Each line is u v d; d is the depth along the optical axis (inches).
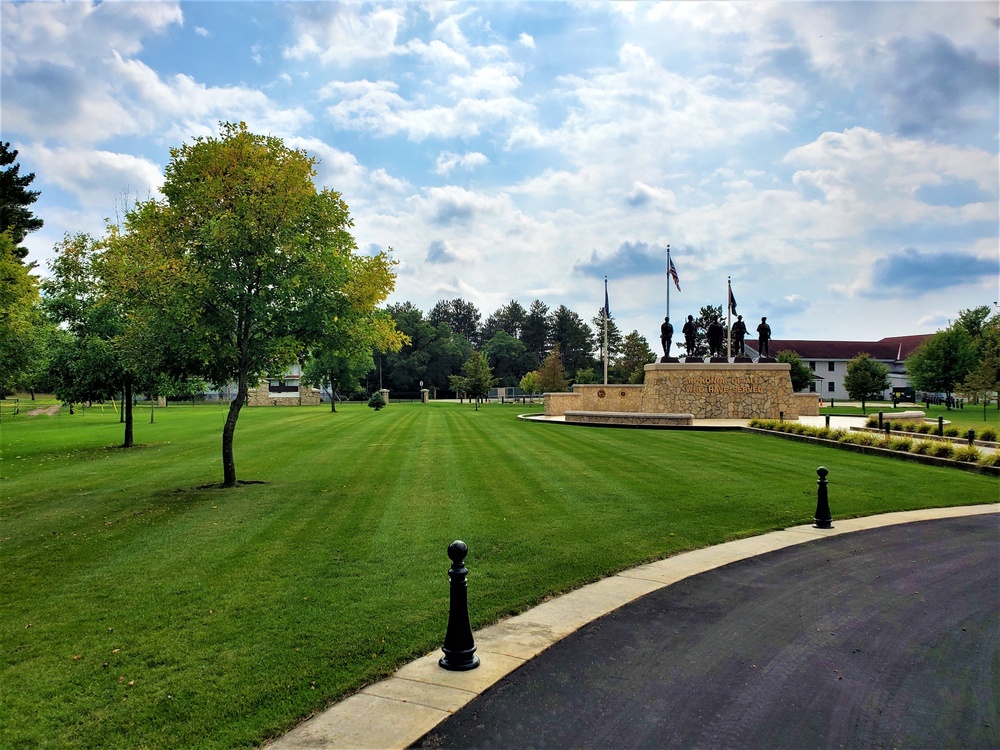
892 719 171.8
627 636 224.4
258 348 505.0
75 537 360.8
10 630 228.8
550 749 156.2
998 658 209.0
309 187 512.4
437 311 5354.3
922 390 2207.2
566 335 4343.0
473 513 409.1
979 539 356.5
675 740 160.9
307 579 281.0
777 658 208.2
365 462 660.1
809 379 2337.6
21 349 802.2
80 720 169.3
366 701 179.3
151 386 894.4
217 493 490.9
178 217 503.8
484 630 229.9
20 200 1423.5
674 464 631.8
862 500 459.2
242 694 182.4
